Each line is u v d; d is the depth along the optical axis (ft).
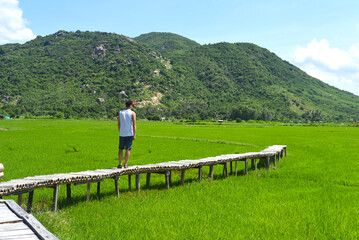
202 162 45.01
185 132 194.59
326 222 25.08
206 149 95.04
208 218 25.63
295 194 36.37
